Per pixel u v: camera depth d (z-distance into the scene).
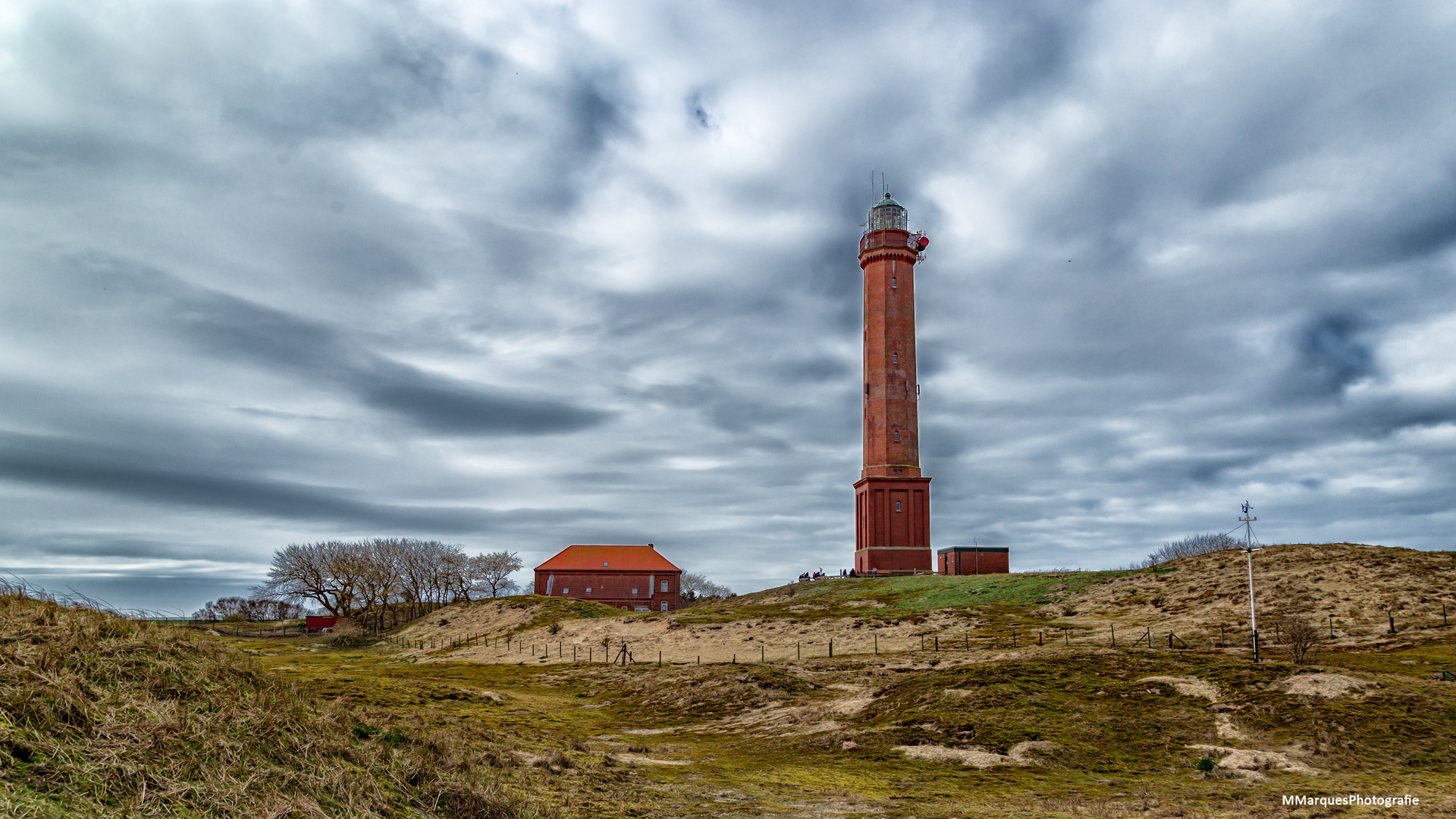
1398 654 48.22
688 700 47.28
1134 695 37.47
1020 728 33.28
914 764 29.61
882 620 76.81
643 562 137.88
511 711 42.69
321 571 119.81
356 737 16.27
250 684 15.87
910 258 113.25
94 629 14.47
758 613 87.69
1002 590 87.25
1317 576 71.62
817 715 39.56
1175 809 22.48
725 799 22.70
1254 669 39.31
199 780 11.25
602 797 21.06
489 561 134.62
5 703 10.67
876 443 109.44
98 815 9.40
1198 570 82.19
